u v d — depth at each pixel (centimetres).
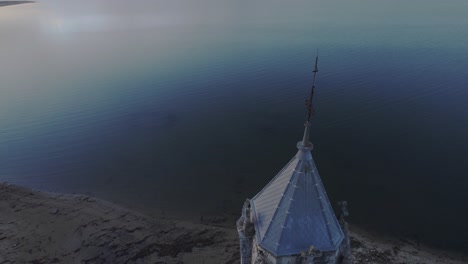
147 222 4075
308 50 9375
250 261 1755
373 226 3991
